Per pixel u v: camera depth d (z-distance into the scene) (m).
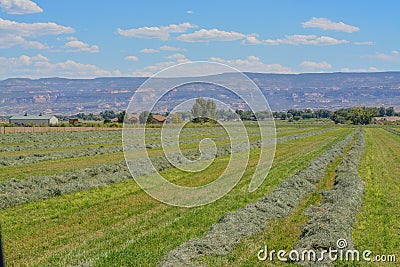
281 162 36.81
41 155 41.12
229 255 12.40
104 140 62.34
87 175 28.22
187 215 17.16
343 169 30.70
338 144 56.97
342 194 20.50
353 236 14.45
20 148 48.94
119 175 27.31
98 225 15.94
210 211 17.94
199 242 12.89
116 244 13.39
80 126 99.44
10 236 14.51
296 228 15.45
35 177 26.48
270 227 15.61
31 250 12.93
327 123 169.88
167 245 13.07
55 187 22.88
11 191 22.61
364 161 39.34
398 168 35.22
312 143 60.72
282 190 21.89
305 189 22.97
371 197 21.55
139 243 13.31
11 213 17.92
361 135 83.44
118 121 105.56
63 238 14.21
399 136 85.75
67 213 17.91
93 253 12.43
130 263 11.38
